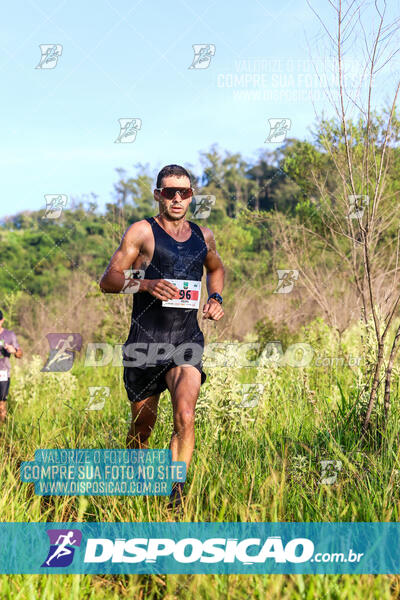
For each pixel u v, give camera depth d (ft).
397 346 15.02
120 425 16.96
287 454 13.66
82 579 9.29
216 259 15.10
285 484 11.84
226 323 27.84
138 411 14.30
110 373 27.35
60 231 64.28
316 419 15.75
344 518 10.75
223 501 11.00
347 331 28.12
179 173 13.80
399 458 12.80
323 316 30.50
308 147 27.12
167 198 13.67
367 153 16.44
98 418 18.67
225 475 12.30
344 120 15.66
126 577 9.96
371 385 16.25
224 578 9.01
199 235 14.23
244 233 34.12
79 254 44.73
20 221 71.56
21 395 25.73
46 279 65.62
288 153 29.19
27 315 46.16
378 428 14.89
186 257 13.76
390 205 21.39
